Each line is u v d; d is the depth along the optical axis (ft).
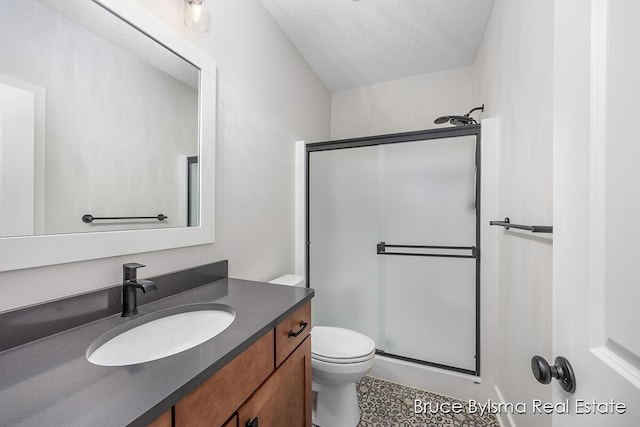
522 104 4.07
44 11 2.62
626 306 1.24
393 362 6.19
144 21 3.44
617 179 1.31
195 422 1.95
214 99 4.45
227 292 3.83
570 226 1.67
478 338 5.71
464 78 8.25
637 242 1.19
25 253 2.43
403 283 6.40
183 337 3.21
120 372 1.94
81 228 2.85
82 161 2.89
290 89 7.01
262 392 2.73
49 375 1.90
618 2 1.32
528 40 3.83
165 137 3.75
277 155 6.43
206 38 4.42
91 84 2.97
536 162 3.55
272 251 6.20
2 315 2.26
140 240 3.39
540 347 3.45
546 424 3.28
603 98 1.41
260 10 5.78
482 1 5.62
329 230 7.16
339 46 7.25
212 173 4.41
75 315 2.71
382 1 5.68
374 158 6.73
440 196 6.10
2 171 2.34
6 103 2.37
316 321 7.22
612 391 1.29
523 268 4.01
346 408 4.84
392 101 9.06
